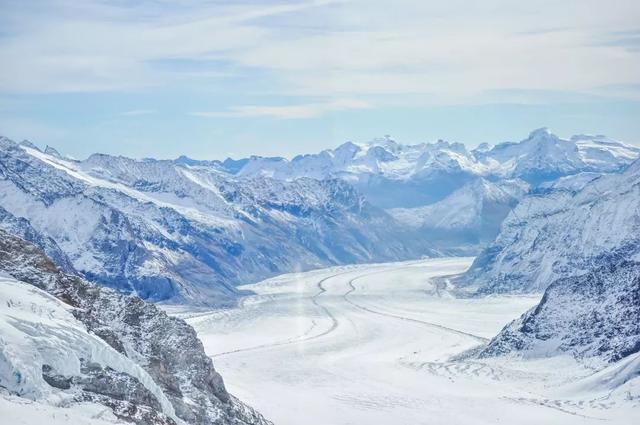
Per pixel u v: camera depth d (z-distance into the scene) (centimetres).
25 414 6225
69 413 6738
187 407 9475
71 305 9275
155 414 7762
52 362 7181
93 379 7506
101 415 7069
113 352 7950
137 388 7875
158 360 9750
